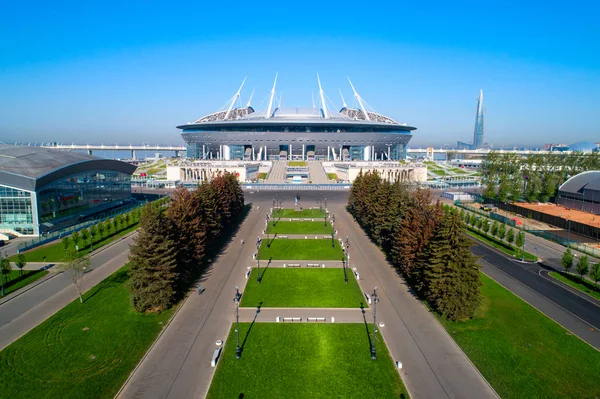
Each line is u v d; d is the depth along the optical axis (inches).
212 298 2110.0
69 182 3900.1
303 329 1784.0
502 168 5787.4
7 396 1317.7
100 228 3250.5
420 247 2107.5
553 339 1705.2
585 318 1908.2
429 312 1961.1
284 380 1422.2
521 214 4446.4
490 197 5177.2
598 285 2316.7
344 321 1862.7
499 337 1718.8
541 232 3597.4
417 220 2267.5
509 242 3095.5
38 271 2490.2
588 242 3292.3
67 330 1738.4
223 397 1331.2
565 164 5836.6
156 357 1557.6
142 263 1929.1
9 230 3388.3
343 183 6766.7
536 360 1555.1
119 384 1391.5
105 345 1627.7
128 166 5152.6
